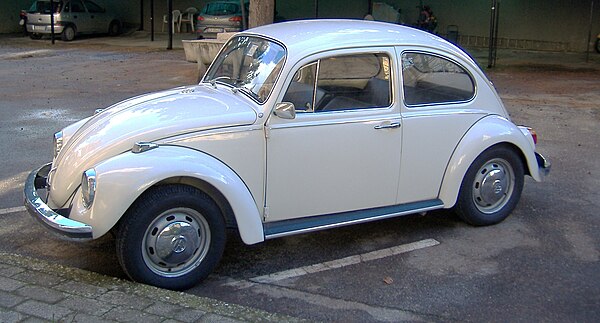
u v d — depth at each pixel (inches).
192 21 1005.2
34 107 409.1
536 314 149.8
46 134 332.5
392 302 155.5
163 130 157.8
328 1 920.3
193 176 153.4
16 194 234.5
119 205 148.1
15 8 1016.2
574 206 225.9
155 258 155.6
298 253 185.3
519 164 205.2
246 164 164.6
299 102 170.1
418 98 187.5
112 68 607.2
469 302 155.6
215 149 160.6
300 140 169.8
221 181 156.9
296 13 942.4
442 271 173.2
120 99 439.8
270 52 179.2
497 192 203.3
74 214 153.6
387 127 180.5
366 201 184.4
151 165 150.6
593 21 778.2
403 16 880.9
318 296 158.7
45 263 163.8
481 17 836.6
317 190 175.8
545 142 319.6
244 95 176.2
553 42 803.4
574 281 167.2
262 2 454.9
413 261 179.9
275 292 161.0
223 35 477.7
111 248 187.5
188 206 156.3
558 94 470.3
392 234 199.9
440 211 220.4
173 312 136.9
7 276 153.9
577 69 621.3
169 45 795.4
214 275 170.6
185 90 193.5
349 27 191.3
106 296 144.0
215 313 137.3
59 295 143.8
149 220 152.4
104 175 148.7
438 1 855.1
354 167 179.2
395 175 186.2
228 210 162.7
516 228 204.7
